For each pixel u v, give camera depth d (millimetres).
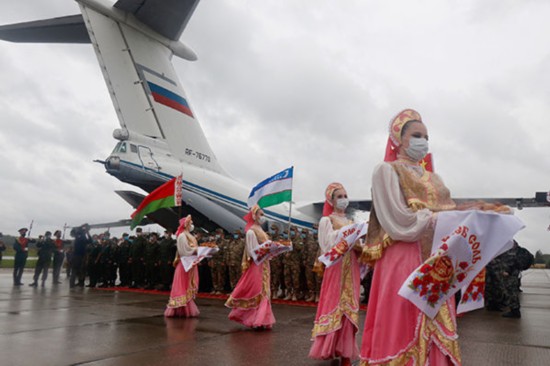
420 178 2969
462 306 2758
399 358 2656
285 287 12242
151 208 10828
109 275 14773
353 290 4590
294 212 18594
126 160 12875
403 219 2715
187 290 7777
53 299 10188
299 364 4539
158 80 14414
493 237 2553
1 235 16469
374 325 2875
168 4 13625
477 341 5875
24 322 6723
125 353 4793
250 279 6672
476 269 2566
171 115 14641
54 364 4227
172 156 14367
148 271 13742
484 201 2883
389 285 2805
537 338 6113
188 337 5844
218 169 16406
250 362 4535
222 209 15148
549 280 25719
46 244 14461
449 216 2605
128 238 15750
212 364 4398
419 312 2684
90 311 8180
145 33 14250
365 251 3037
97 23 13281
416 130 3088
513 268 8578
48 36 15555
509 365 4512
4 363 4199
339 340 4477
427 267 2484
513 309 8477
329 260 4355
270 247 6602
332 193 5086
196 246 7945
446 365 2617
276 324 7285
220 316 8000
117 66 13492
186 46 15656
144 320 7270
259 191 9375
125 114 13375
